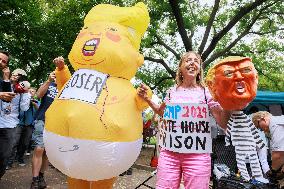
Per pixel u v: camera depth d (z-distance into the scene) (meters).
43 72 16.98
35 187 5.66
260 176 3.53
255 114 4.40
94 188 3.35
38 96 5.69
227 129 3.28
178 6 14.50
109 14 3.56
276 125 4.12
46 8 17.03
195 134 3.36
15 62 14.73
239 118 3.26
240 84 2.80
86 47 3.32
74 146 3.02
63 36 14.28
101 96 3.15
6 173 7.29
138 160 11.20
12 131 4.98
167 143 3.43
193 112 3.39
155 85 18.94
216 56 15.95
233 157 4.71
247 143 3.25
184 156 3.37
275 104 7.88
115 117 3.09
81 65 3.37
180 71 3.66
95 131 3.02
